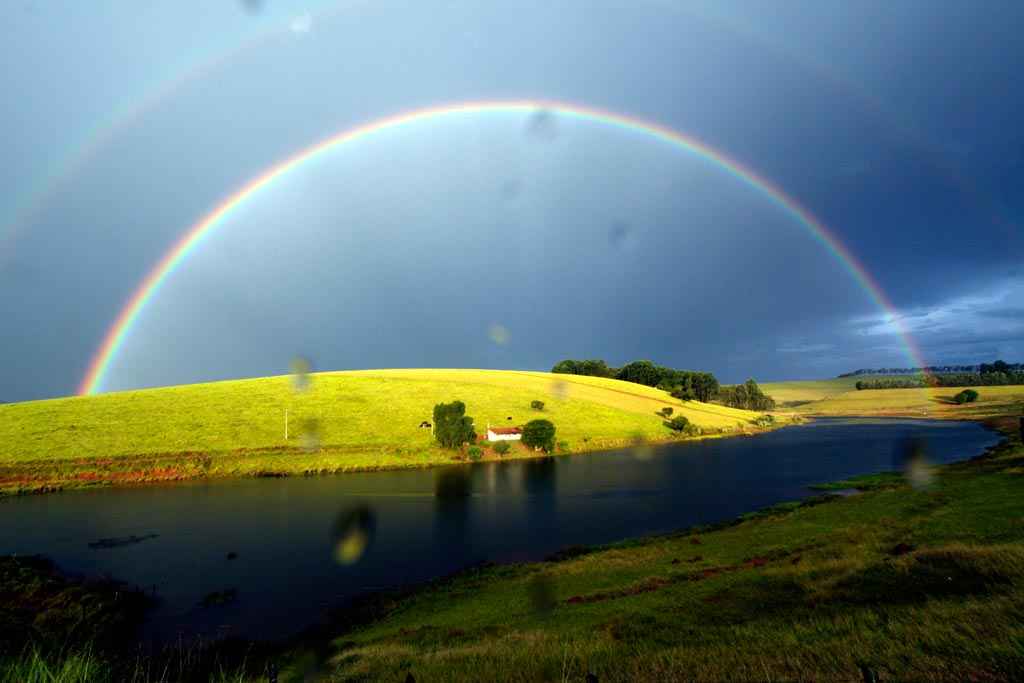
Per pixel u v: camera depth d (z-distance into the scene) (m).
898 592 13.85
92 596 26.31
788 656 8.80
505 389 129.75
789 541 26.23
